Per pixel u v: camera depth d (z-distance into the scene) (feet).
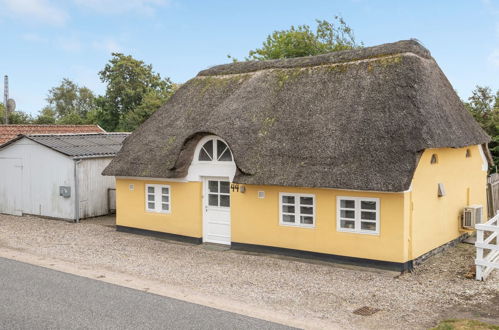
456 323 26.58
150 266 40.16
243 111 48.21
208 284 34.91
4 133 78.13
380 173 36.83
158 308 29.43
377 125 39.75
